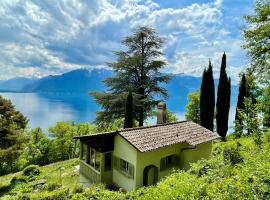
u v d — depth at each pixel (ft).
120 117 99.60
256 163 30.17
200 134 68.59
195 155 65.87
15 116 117.08
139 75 106.52
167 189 32.50
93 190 46.09
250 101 42.55
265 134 40.11
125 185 57.62
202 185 28.60
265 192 22.99
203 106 111.96
